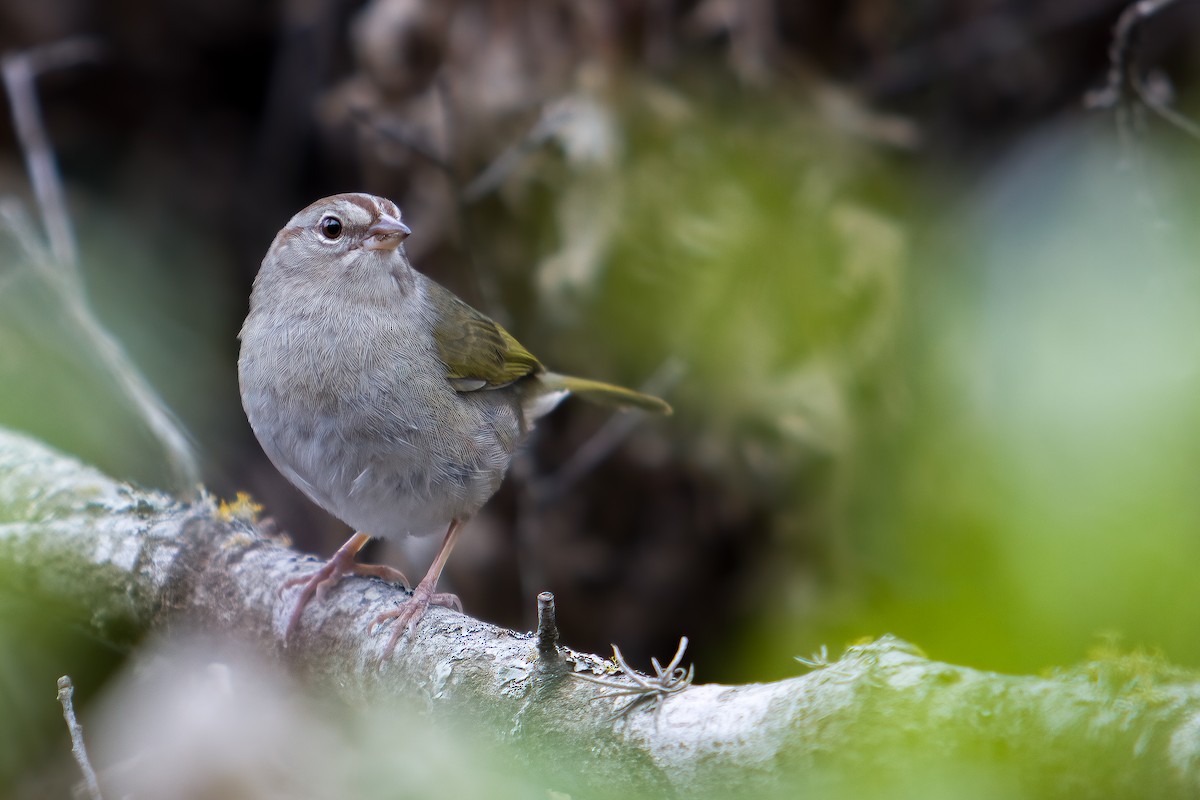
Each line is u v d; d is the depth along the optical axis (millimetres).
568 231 10891
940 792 4242
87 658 9336
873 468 10016
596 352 11523
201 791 7555
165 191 14539
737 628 11750
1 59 14016
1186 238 6309
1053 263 6512
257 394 7926
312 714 7695
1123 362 4457
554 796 6148
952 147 13234
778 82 11422
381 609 7219
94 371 10148
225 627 7707
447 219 12039
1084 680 4156
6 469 8812
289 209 14758
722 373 10297
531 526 10836
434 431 7875
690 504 12023
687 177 10641
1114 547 4059
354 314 7773
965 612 4430
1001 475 4629
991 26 13250
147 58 14648
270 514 13070
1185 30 12656
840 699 4566
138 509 8328
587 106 11117
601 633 12359
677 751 5129
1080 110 12469
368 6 14211
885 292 10062
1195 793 3836
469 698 6211
